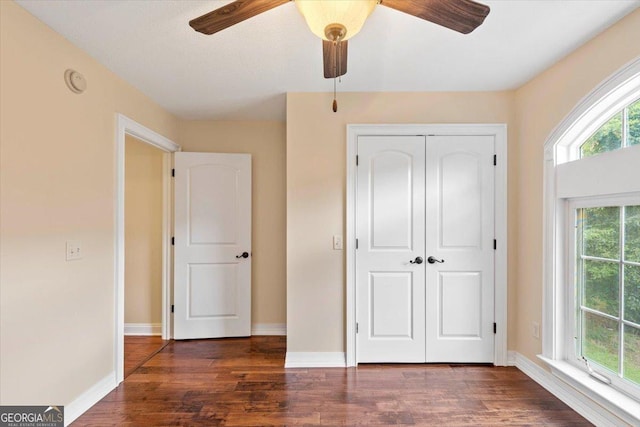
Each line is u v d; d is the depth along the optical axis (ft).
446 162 9.01
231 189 11.32
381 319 9.02
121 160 7.98
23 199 5.52
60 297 6.25
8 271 5.27
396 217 9.01
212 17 4.39
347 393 7.49
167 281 11.14
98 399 7.19
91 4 5.36
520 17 5.70
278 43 6.53
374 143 9.02
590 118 6.70
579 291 7.22
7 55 5.24
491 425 6.32
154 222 11.56
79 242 6.72
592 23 5.88
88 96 6.97
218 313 11.19
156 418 6.57
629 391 5.91
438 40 6.42
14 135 5.36
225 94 9.16
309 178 9.02
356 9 4.11
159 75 7.94
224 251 11.25
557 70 7.36
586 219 7.05
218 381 8.09
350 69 7.66
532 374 8.18
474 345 9.00
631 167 5.66
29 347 5.62
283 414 6.69
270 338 11.27
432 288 9.00
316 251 9.03
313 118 9.02
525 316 8.54
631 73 5.52
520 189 8.77
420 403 7.08
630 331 5.99
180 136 11.43
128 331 11.57
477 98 9.00
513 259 8.95
